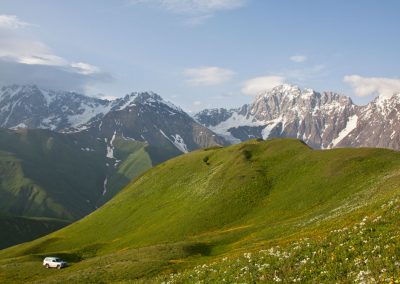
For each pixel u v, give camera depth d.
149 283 37.38
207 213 106.12
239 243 70.44
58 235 141.62
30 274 78.31
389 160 99.75
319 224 56.47
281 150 135.38
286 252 30.61
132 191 154.38
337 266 25.11
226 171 129.00
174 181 146.25
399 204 33.50
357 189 85.38
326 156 115.69
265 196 107.56
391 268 22.02
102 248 109.44
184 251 70.88
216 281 30.20
